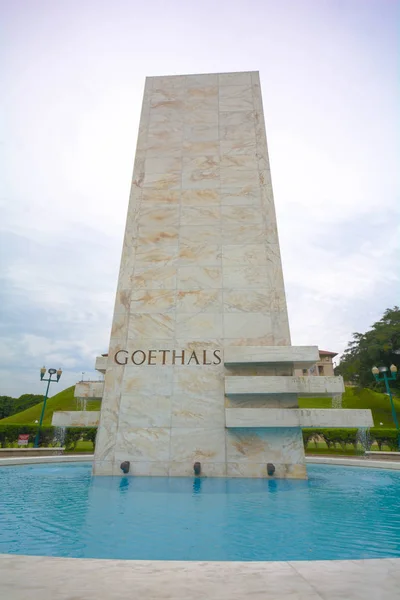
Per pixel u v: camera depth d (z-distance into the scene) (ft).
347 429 72.59
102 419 37.58
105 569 9.84
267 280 42.52
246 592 8.38
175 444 36.27
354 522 20.25
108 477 34.50
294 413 35.17
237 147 49.65
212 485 30.99
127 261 44.42
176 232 45.50
